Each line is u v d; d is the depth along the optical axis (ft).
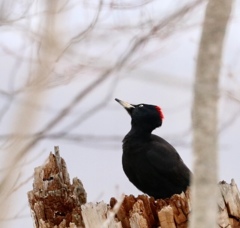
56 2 32.09
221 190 42.19
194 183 25.46
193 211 25.29
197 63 26.71
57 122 29.43
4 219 28.48
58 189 46.57
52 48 31.73
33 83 29.76
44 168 46.80
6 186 28.43
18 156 28.35
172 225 41.29
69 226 43.42
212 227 24.80
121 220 41.93
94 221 41.70
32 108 28.91
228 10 26.91
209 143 25.68
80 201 46.78
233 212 41.93
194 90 26.43
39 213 45.88
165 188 60.80
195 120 26.09
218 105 26.23
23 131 28.48
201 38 26.86
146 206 42.19
